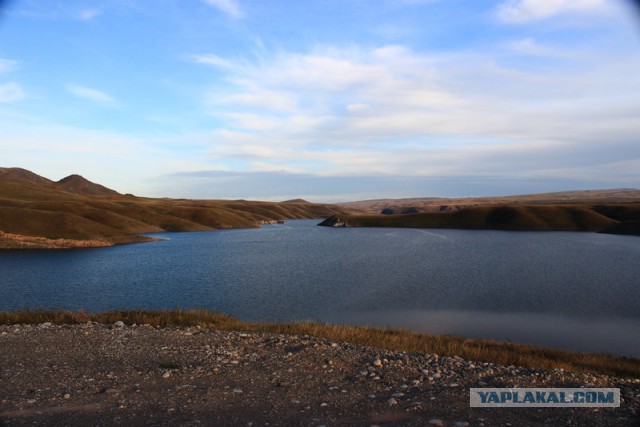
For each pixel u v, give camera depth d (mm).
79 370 9172
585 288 40406
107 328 13641
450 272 51875
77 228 103062
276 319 28250
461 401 7672
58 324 14719
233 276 49469
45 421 6527
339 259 67938
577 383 8914
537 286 41562
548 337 24156
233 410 7055
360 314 30031
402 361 10375
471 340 17203
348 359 10422
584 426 6602
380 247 91562
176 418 6680
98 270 55688
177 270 55250
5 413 6840
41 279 48062
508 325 26969
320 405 7340
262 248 90250
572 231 153375
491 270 53500
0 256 73750
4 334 12469
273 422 6570
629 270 52719
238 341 12156
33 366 9430
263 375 9031
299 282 44781
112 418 6656
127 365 9578
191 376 8859
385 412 7070
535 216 169500
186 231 159000
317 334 14422
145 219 166625
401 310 31359
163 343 11719
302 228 191250
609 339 23844
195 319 16531
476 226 172375
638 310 31203
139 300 35781
